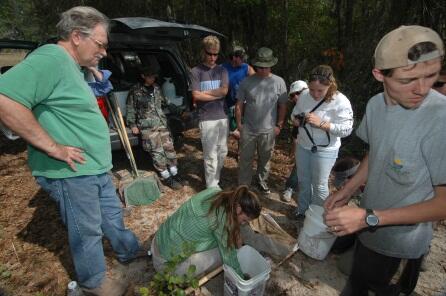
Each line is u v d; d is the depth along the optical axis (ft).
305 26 24.73
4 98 4.84
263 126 10.82
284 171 14.33
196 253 7.38
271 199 12.05
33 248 9.12
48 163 5.97
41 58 5.14
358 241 5.42
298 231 10.24
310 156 9.40
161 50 13.78
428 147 3.81
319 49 23.49
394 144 4.14
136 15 27.40
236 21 26.96
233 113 14.42
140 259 8.78
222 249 6.74
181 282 6.72
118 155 15.43
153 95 12.37
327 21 23.75
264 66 9.97
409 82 3.43
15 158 15.01
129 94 12.32
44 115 5.65
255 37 26.30
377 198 4.75
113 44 12.14
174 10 27.48
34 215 10.66
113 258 8.82
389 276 5.12
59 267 8.45
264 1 23.97
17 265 8.48
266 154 11.46
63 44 5.74
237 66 14.25
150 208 11.35
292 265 8.67
